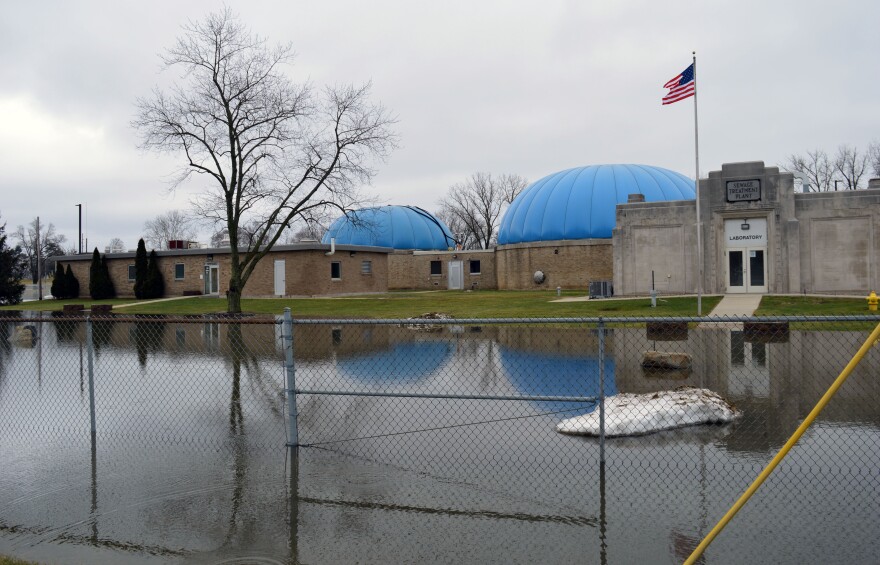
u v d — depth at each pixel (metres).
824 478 7.08
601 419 7.54
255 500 6.83
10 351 20.88
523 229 57.62
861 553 5.32
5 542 5.93
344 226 69.69
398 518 6.28
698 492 6.74
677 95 29.00
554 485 7.04
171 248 55.50
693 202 35.81
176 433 9.62
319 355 18.31
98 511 6.61
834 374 13.59
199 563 5.46
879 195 33.34
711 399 9.76
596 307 31.14
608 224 54.25
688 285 35.88
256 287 48.97
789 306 28.14
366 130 35.94
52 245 129.00
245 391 12.91
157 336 25.72
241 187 35.81
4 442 9.24
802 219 34.41
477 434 9.15
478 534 5.88
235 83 34.88
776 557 5.29
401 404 11.34
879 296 30.08
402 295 49.00
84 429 9.93
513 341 21.23
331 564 5.39
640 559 5.33
